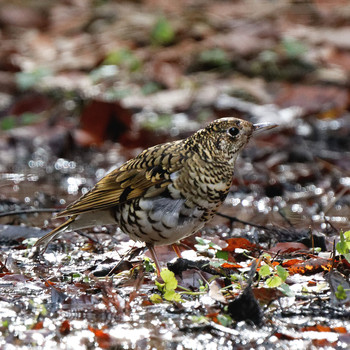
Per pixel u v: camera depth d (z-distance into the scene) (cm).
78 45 2080
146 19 2169
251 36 2003
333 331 680
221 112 1697
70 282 828
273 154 1473
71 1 2364
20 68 1972
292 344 657
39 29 2259
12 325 705
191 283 802
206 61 1934
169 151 816
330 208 1220
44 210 1070
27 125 1691
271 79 1880
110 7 2288
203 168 799
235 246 904
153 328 695
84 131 1606
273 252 905
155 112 1734
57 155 1569
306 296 761
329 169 1427
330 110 1688
